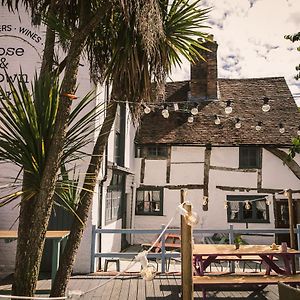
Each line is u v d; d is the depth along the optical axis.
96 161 3.54
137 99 3.82
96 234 7.19
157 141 11.75
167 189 11.72
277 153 11.52
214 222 11.43
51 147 2.61
